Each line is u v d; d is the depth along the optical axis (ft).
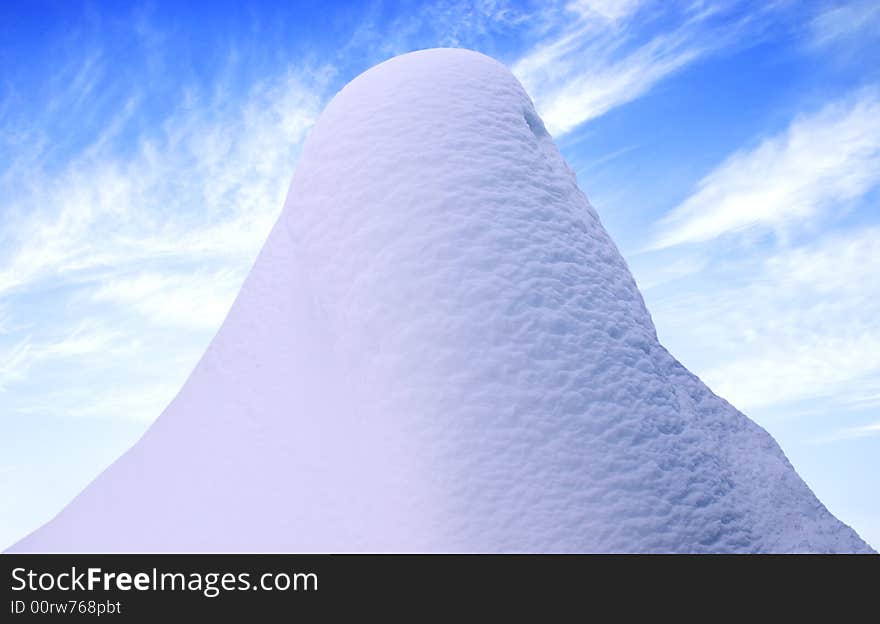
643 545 21.08
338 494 23.66
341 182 28.14
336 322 26.37
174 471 29.81
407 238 25.58
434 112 28.53
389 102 29.35
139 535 28.04
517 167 27.32
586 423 22.56
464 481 21.59
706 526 22.12
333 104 31.76
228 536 25.30
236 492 26.66
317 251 28.04
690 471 22.95
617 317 25.32
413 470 22.25
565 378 23.16
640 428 22.90
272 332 29.91
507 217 25.80
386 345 24.39
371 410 23.98
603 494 21.56
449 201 25.91
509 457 21.89
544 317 24.02
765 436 26.73
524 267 24.82
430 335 23.82
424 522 21.39
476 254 24.88
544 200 26.94
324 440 25.32
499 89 30.27
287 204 31.81
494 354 23.30
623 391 23.44
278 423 27.40
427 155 27.17
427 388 23.13
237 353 30.73
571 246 26.22
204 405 30.81
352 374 25.22
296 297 29.40
